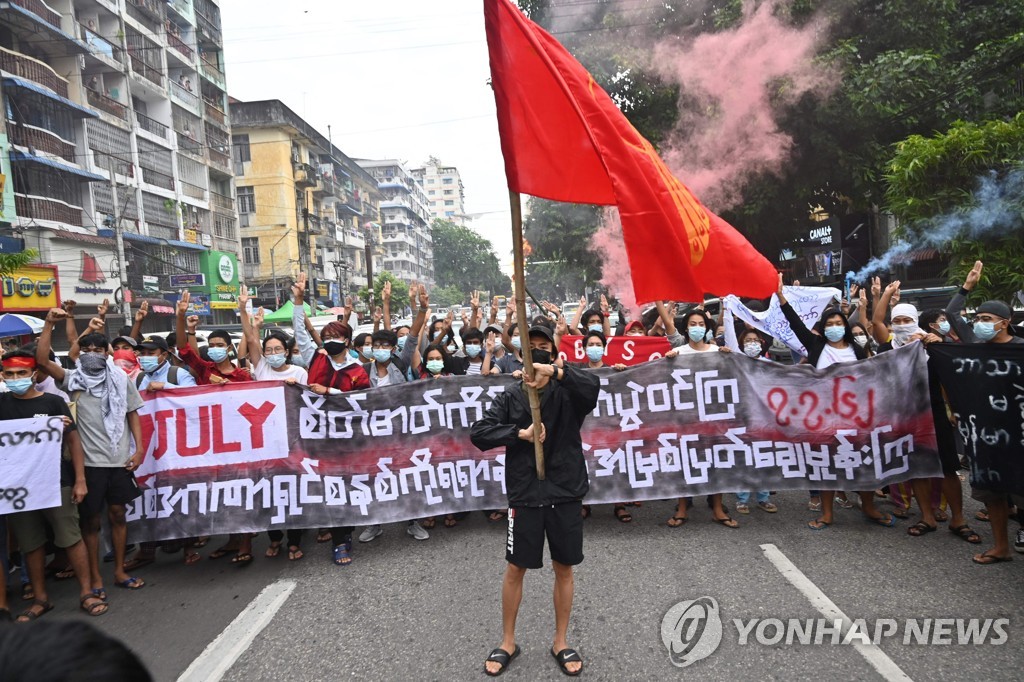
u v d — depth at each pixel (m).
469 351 7.23
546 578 4.51
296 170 41.03
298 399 5.38
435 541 5.43
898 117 12.72
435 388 5.51
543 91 3.17
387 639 3.76
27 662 0.74
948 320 5.87
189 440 5.30
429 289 79.94
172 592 4.74
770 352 9.78
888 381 5.29
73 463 4.45
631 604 4.04
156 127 28.19
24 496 4.22
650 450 5.56
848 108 12.96
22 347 4.62
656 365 5.61
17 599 4.80
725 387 5.56
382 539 5.61
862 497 5.44
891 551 4.70
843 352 5.68
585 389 3.44
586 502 5.54
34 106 21.05
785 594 4.05
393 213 74.00
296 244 40.94
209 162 32.38
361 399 5.43
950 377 4.67
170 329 27.30
